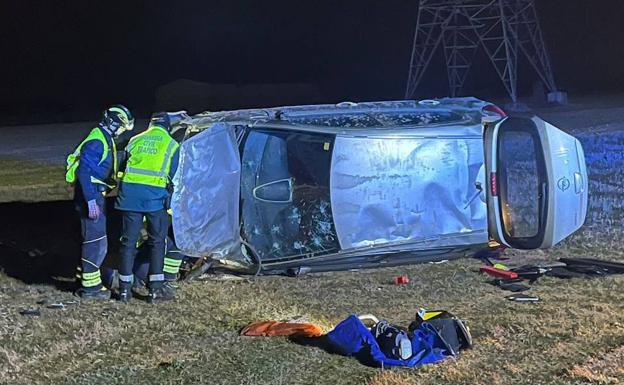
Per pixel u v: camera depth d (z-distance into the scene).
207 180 7.37
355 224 7.31
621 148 14.86
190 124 8.12
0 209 10.79
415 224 7.46
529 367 5.14
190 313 6.39
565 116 20.72
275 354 5.46
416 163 7.47
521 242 7.62
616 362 5.17
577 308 6.33
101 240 6.79
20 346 5.66
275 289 7.07
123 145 9.05
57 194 11.94
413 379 4.95
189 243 7.17
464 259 8.02
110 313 6.37
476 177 7.61
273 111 8.24
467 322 6.03
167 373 5.16
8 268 7.82
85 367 5.29
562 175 7.53
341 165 7.30
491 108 8.30
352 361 5.32
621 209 9.96
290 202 7.52
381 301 6.67
